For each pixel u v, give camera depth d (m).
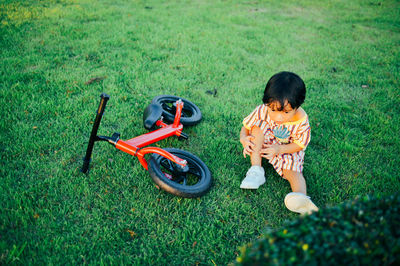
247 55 5.58
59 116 3.40
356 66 5.40
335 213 1.46
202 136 3.37
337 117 3.92
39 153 2.86
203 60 5.14
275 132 2.70
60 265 1.96
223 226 2.40
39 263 1.94
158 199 2.55
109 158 2.91
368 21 8.16
